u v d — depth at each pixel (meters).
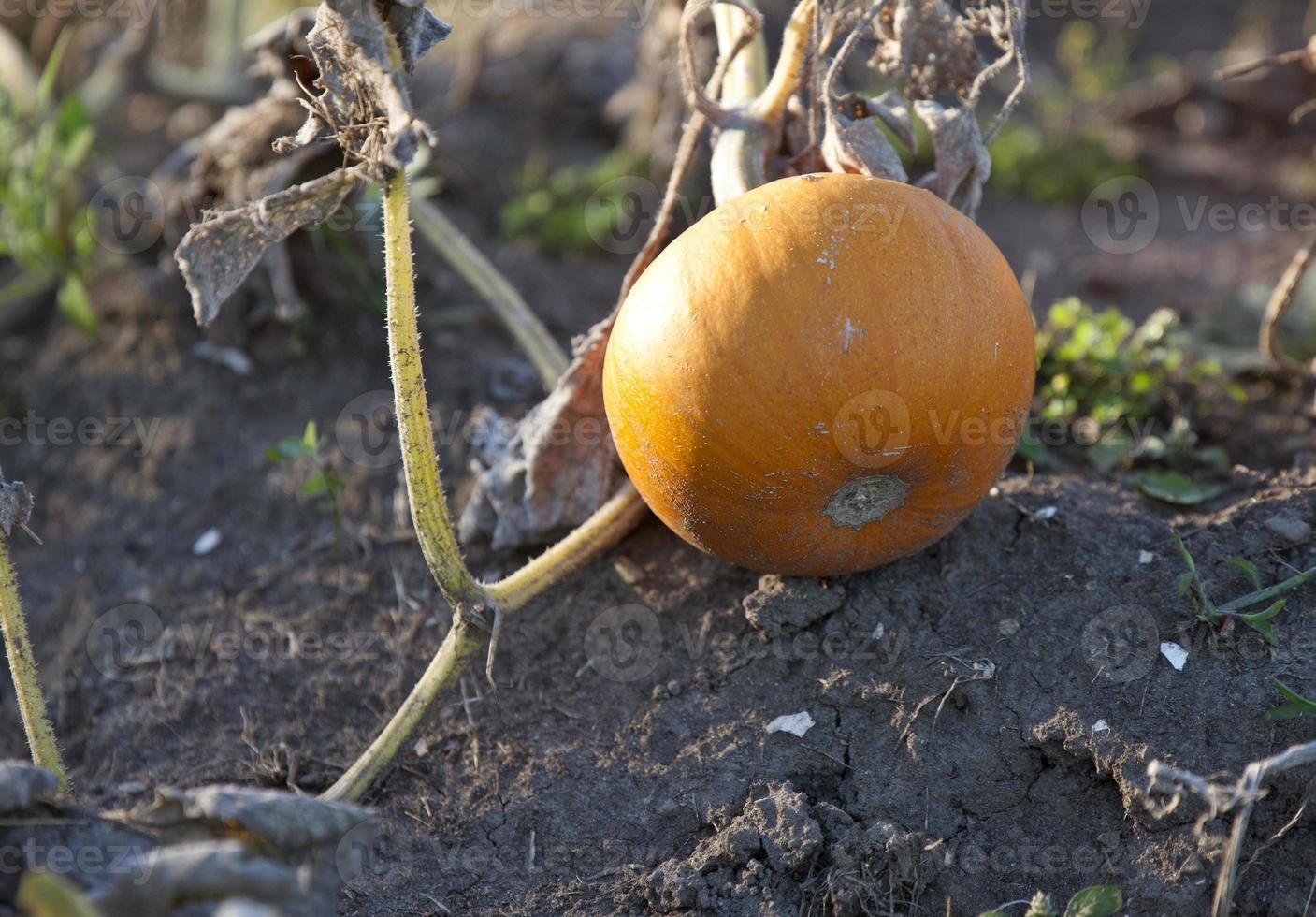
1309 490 1.48
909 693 1.42
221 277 1.39
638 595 1.50
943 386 1.34
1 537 1.38
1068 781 1.39
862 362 1.33
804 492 1.36
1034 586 1.45
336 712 1.50
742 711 1.44
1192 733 1.38
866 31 1.46
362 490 1.61
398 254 1.35
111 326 1.75
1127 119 2.52
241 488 1.63
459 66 2.44
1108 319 1.63
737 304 1.34
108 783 1.49
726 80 1.50
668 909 1.38
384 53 1.33
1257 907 1.34
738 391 1.34
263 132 1.62
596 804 1.42
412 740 1.43
